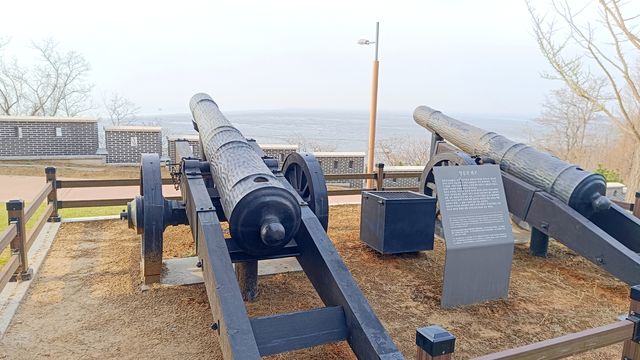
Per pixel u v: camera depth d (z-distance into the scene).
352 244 5.55
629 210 6.57
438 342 1.79
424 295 4.20
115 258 4.80
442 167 4.07
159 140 13.20
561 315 3.93
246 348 2.25
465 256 3.96
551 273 4.98
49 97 25.59
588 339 2.23
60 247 5.14
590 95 11.52
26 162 12.23
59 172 11.54
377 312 3.82
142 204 3.80
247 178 3.07
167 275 4.31
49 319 3.47
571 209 4.71
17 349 3.05
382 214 5.00
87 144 12.88
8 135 12.19
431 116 7.06
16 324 3.37
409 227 5.08
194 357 3.04
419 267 4.88
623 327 2.35
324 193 4.51
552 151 24.06
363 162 12.62
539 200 4.96
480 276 4.06
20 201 3.99
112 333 3.30
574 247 4.63
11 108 24.98
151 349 3.12
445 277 3.91
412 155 29.75
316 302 3.94
